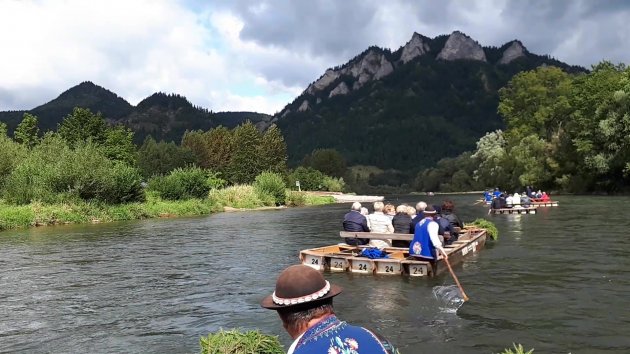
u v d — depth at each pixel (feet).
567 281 31.73
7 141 145.89
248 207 146.10
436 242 34.37
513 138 219.82
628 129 156.04
